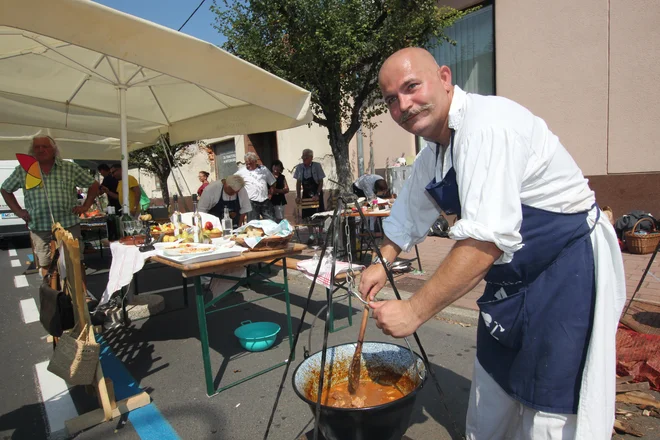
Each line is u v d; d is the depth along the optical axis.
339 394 1.91
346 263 3.83
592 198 1.48
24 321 4.64
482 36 7.35
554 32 6.24
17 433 2.51
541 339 1.44
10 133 7.35
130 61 3.00
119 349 3.66
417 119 1.44
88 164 13.34
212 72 3.37
